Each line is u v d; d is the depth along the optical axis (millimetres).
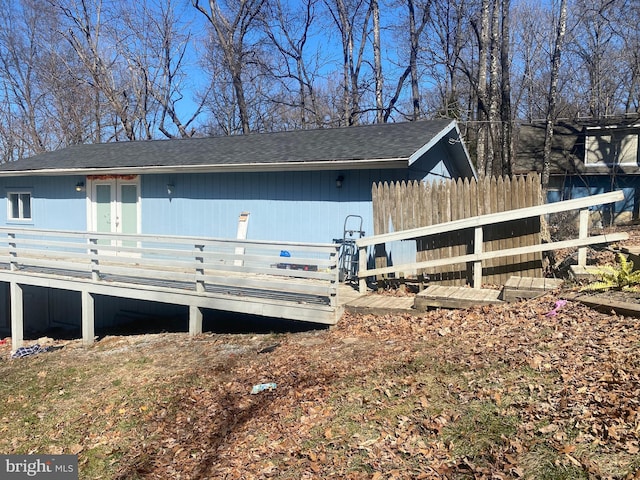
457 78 26078
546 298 6445
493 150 20062
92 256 10109
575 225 19516
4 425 6020
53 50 27312
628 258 7066
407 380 4859
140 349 8562
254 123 30625
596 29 28438
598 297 5824
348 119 26156
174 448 4836
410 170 9805
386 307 7379
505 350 5098
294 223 10469
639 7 20453
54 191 14023
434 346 5723
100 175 13172
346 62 26484
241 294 8539
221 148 12680
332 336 7020
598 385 3990
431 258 8203
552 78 18812
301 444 4250
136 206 12719
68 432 5629
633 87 28141
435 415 4145
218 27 25625
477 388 4414
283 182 10562
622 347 4539
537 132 24500
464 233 7953
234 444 4578
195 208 11797
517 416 3877
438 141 11430
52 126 29109
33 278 11039
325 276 7512
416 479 3459
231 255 8445
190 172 11562
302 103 28609
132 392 6438
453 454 3631
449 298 7004
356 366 5586
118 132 28703
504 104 19797
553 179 22609
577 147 22797
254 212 10969
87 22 25422
